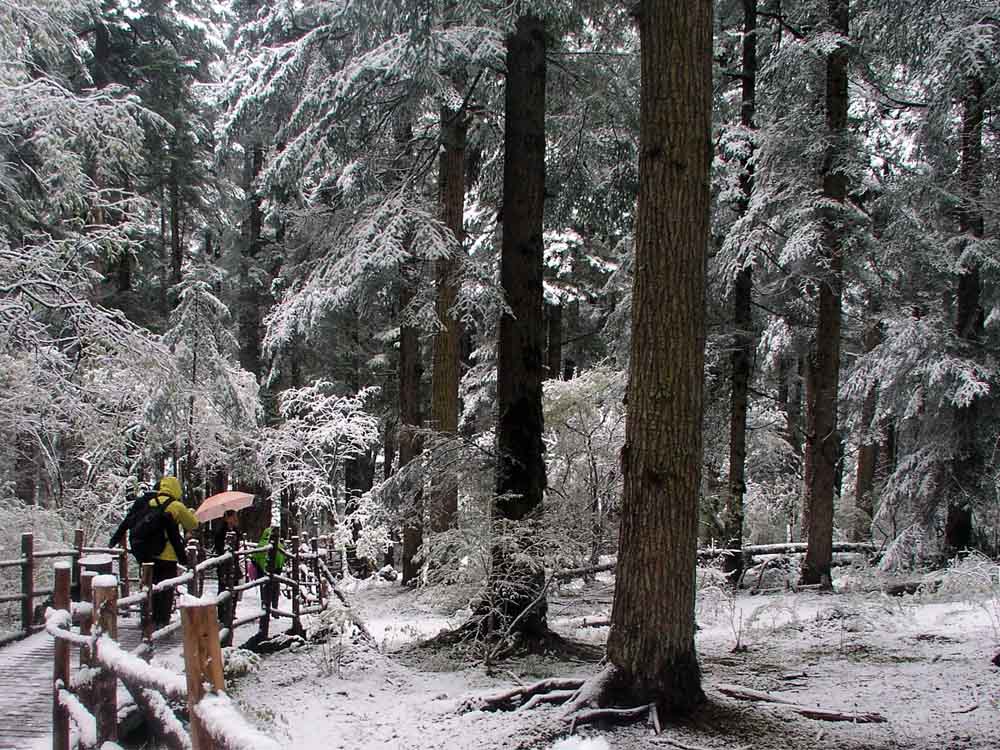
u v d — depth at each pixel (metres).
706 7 6.32
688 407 6.20
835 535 23.20
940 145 14.58
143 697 3.76
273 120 11.38
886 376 15.07
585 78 11.59
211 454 17.77
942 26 12.66
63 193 12.41
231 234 25.23
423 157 13.35
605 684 6.15
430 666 8.77
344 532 17.83
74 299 11.30
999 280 15.19
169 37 23.89
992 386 14.91
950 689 6.99
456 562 9.24
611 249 23.86
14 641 9.17
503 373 9.63
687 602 6.20
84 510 15.91
